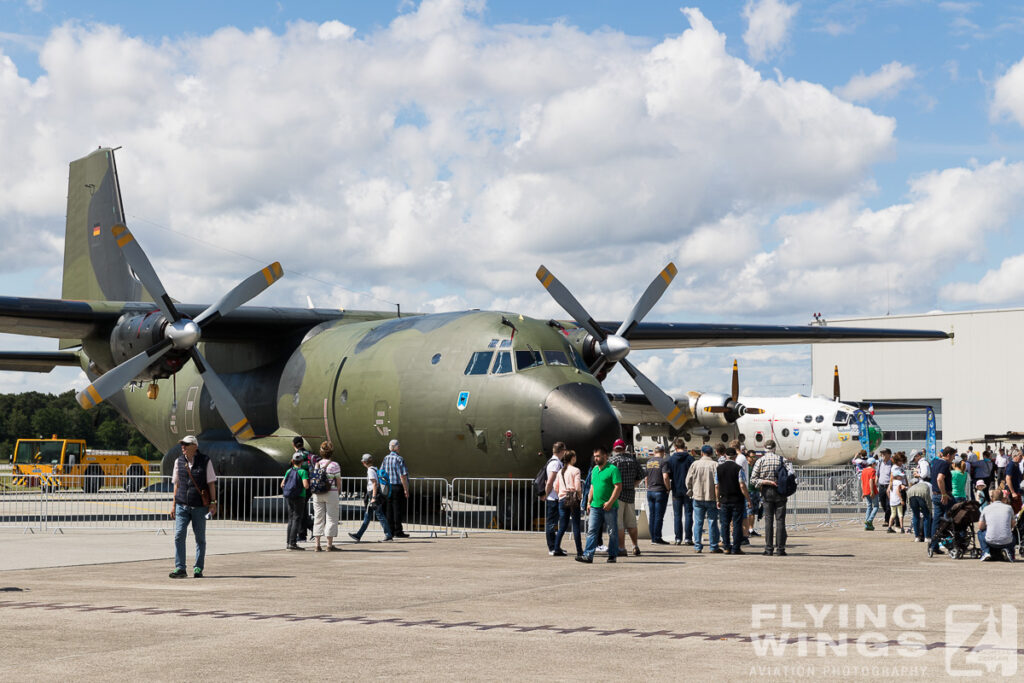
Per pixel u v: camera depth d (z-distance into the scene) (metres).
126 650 8.24
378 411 21.78
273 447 23.25
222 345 26.58
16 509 26.02
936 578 13.23
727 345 28.92
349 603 10.82
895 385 67.50
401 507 20.47
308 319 25.20
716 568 14.44
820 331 28.95
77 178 31.38
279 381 24.77
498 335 20.41
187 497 12.95
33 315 21.72
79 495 27.59
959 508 15.99
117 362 22.38
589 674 7.39
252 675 7.36
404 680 7.21
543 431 19.16
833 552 17.17
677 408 22.25
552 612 10.24
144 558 15.20
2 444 99.69
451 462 20.66
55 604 10.67
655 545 18.45
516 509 20.48
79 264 31.02
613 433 19.02
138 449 99.62
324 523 16.61
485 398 19.97
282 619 9.77
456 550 16.78
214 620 9.70
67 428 102.19
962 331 65.25
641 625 9.47
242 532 20.14
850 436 39.06
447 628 9.30
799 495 33.94
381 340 22.64
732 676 7.32
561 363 20.16
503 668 7.60
